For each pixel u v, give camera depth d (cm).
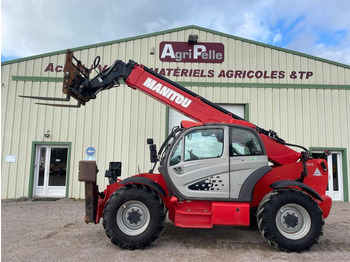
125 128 1019
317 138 1024
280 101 1037
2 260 398
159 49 1047
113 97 1027
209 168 450
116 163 550
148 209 445
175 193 451
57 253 426
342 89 1047
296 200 437
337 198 1020
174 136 493
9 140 992
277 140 516
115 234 435
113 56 1037
